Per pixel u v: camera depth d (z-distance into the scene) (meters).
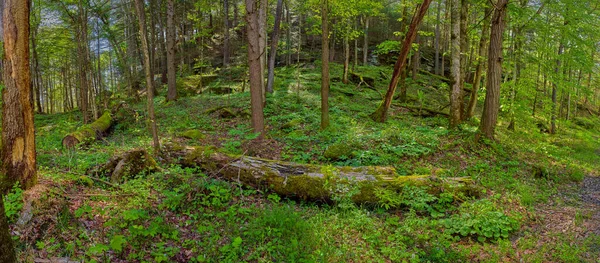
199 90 22.62
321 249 4.74
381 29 31.22
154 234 4.61
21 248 4.03
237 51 30.22
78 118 16.69
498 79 10.82
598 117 30.16
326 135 10.91
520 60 14.27
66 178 5.89
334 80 23.27
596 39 15.44
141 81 26.44
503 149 10.85
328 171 6.65
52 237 4.32
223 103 17.34
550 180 9.20
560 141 16.11
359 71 26.39
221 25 33.97
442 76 29.31
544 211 6.81
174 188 6.09
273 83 21.30
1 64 5.06
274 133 12.00
